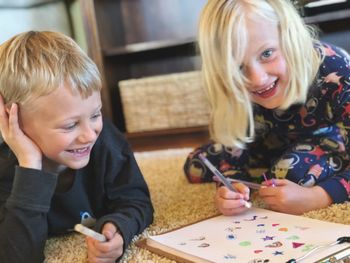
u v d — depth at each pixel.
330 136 1.07
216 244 0.73
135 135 1.95
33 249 0.74
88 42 1.88
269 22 0.91
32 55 0.75
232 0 0.91
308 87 1.00
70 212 0.88
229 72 0.91
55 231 0.91
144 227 0.86
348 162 1.03
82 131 0.75
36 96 0.72
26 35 0.80
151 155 1.71
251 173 1.20
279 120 1.09
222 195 0.88
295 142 1.12
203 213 0.96
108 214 0.85
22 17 1.80
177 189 1.18
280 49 0.92
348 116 0.99
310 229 0.74
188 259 0.70
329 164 1.01
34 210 0.74
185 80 1.88
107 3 2.11
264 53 0.90
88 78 0.74
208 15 0.94
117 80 2.12
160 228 0.89
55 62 0.73
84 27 1.87
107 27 2.10
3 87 0.76
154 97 1.93
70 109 0.72
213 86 1.00
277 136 1.16
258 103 1.01
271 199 0.87
